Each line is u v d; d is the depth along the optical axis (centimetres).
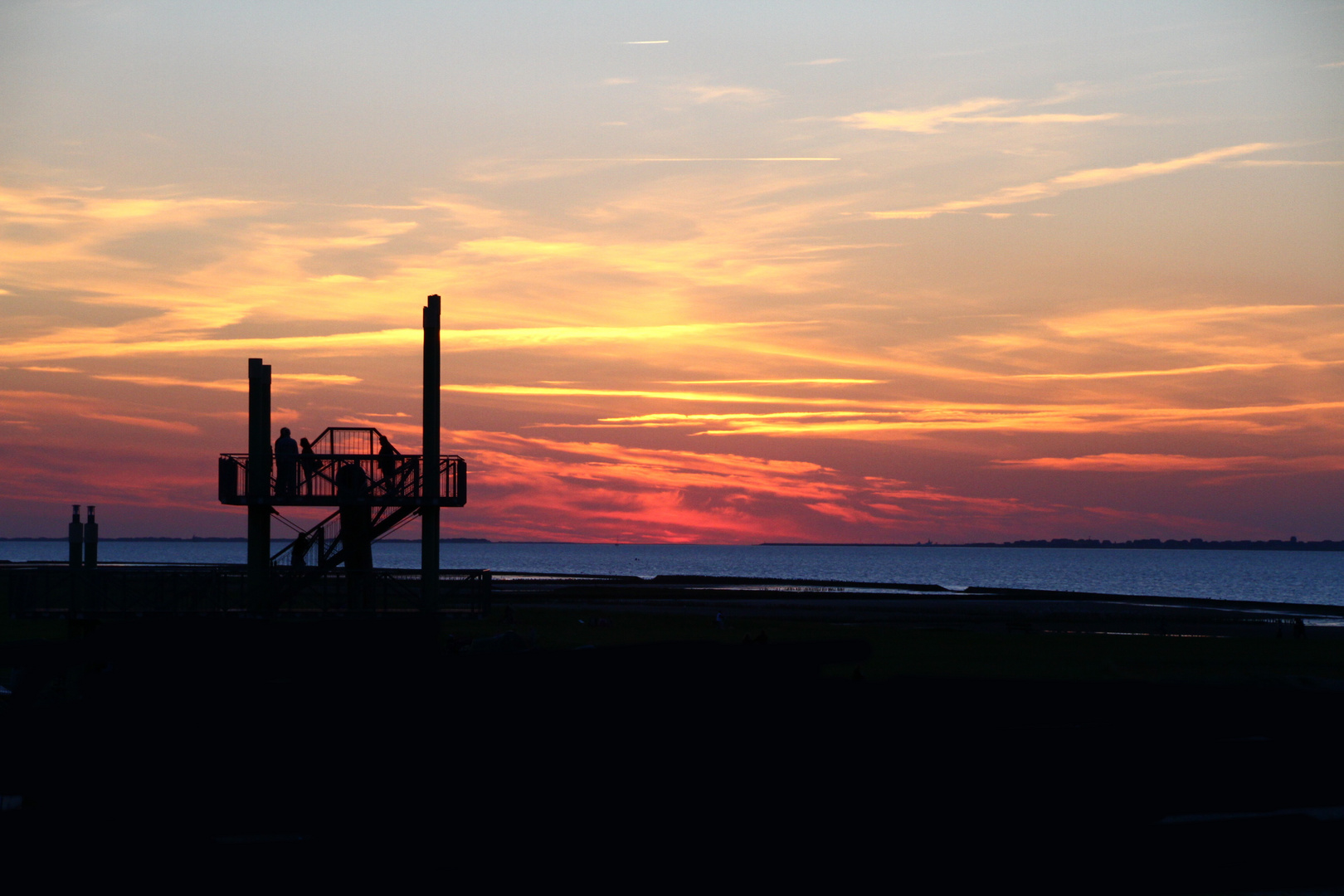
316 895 1567
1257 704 1956
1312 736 1848
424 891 1617
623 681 1908
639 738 1808
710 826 1703
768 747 1819
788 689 1920
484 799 1716
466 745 1809
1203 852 1566
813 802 1677
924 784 1734
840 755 1752
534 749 1808
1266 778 1712
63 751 1684
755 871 1638
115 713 1775
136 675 1939
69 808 1592
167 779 1697
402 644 2052
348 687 1895
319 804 1664
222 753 1719
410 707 1858
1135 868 1587
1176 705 1955
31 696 1964
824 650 2014
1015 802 1644
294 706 1839
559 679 1919
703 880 1648
